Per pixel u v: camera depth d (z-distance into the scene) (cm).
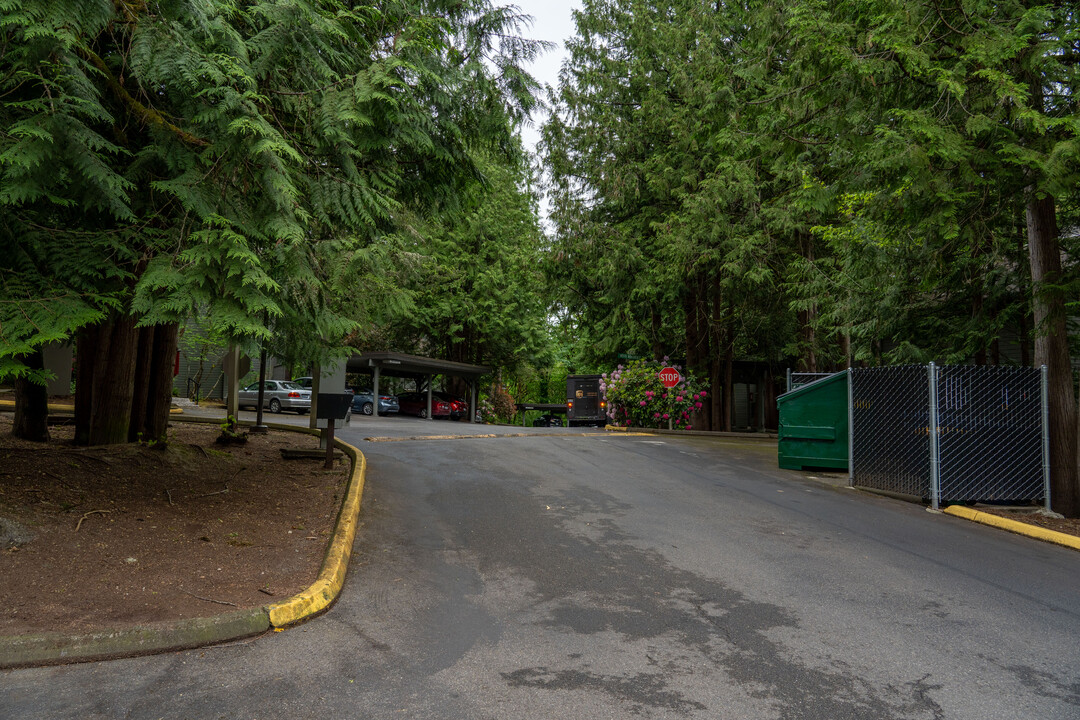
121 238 581
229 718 330
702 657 420
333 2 685
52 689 353
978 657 428
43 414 1017
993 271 1393
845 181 952
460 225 1040
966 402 920
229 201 597
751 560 648
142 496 728
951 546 718
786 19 1023
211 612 441
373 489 941
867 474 1048
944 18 776
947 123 755
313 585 502
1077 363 1524
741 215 2022
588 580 576
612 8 2292
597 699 360
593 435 1958
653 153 2202
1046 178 754
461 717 337
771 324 2433
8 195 490
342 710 341
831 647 439
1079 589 577
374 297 950
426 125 746
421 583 557
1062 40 728
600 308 2467
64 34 478
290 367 1142
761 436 2281
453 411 3544
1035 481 925
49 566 500
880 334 1641
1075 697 375
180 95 585
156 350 1021
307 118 676
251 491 839
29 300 521
